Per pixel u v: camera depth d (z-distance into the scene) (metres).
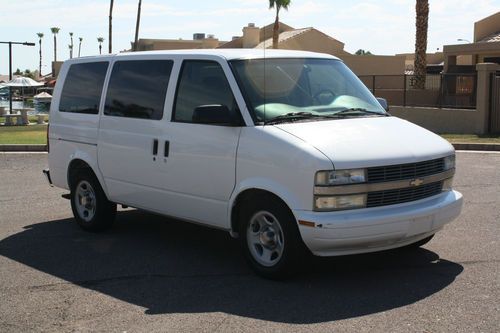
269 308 5.20
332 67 7.00
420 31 26.22
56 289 5.81
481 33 31.25
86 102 7.91
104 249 7.18
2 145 17.06
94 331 4.81
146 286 5.85
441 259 6.45
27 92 78.12
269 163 5.63
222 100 6.22
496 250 6.74
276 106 6.08
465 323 4.77
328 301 5.32
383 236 5.45
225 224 6.20
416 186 5.73
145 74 7.14
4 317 5.14
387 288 5.61
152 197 6.98
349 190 5.35
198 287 5.78
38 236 7.84
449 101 24.98
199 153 6.30
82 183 8.02
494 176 11.85
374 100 6.97
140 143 6.99
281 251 5.70
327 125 5.91
